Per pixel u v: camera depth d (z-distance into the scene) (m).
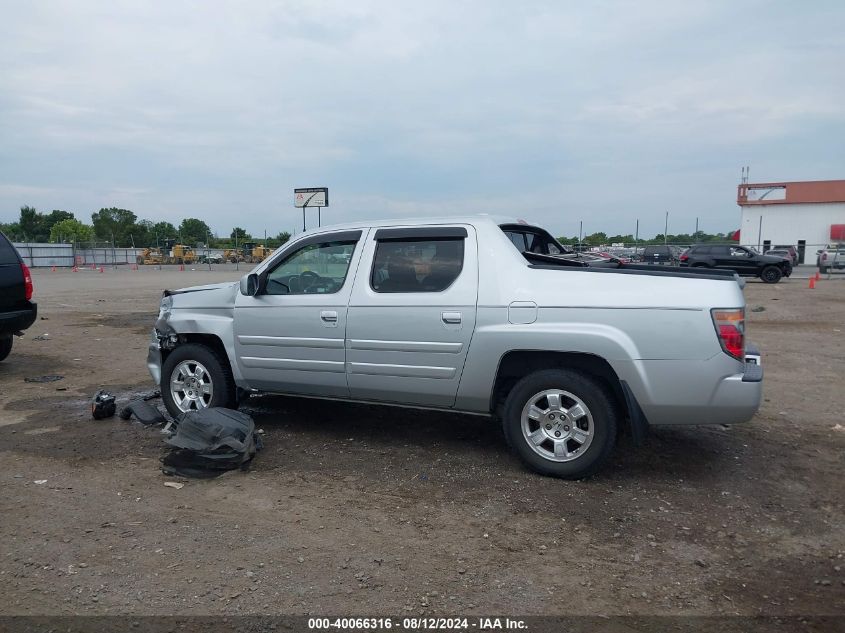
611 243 53.47
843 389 7.82
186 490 4.61
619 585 3.41
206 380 6.08
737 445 5.66
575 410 4.69
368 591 3.32
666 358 4.42
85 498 4.45
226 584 3.37
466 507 4.35
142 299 20.05
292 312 5.59
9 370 8.88
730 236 62.00
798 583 3.46
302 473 4.96
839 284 27.89
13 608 3.13
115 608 3.14
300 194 38.34
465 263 5.03
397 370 5.21
